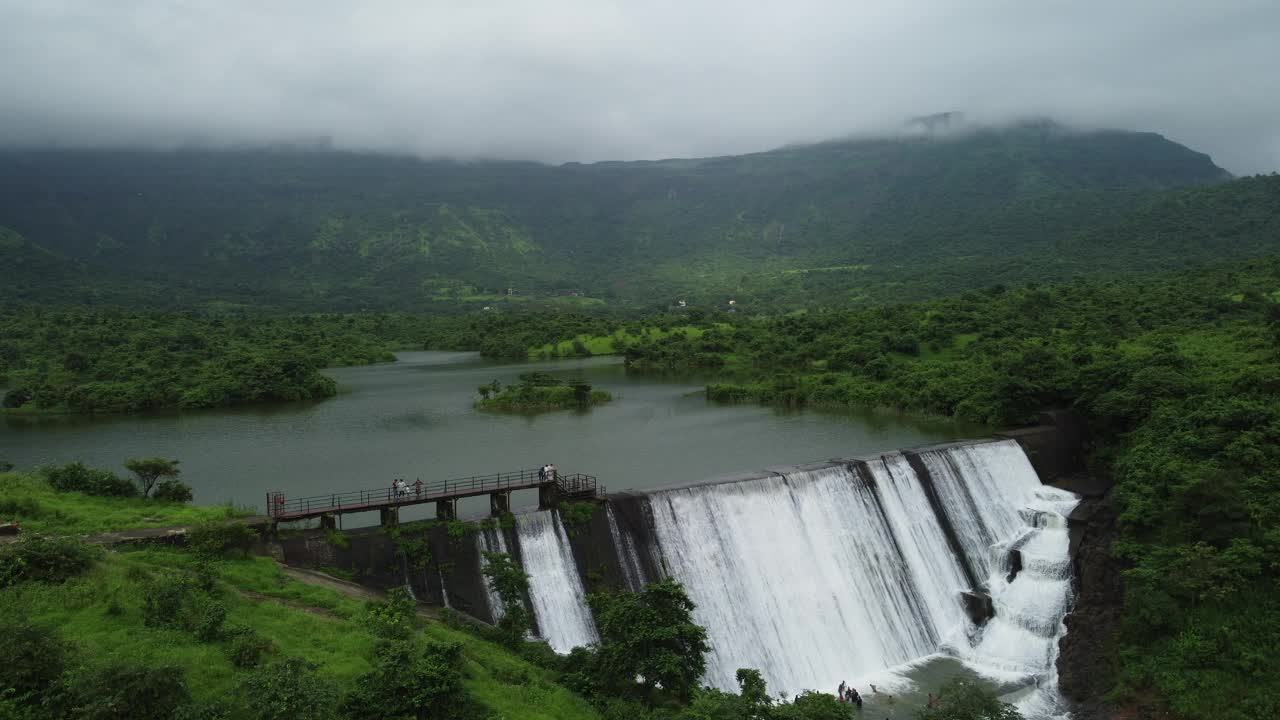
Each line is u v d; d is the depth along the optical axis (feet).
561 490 219.82
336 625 157.07
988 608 250.16
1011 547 267.80
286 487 296.92
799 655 221.46
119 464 344.90
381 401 539.70
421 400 543.80
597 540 212.84
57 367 591.78
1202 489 232.73
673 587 174.91
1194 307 547.49
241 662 136.05
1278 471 243.81
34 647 120.06
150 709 116.78
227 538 175.22
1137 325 526.98
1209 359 369.30
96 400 495.82
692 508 226.58
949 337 580.71
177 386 529.86
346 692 134.51
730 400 533.14
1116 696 202.18
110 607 143.33
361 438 401.29
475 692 147.74
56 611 140.36
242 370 549.54
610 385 623.36
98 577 152.05
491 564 189.47
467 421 456.04
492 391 574.97
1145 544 241.35
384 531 194.08
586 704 159.33
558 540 208.54
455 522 200.44
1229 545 223.92
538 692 157.38
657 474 320.09
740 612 220.84
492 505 217.15
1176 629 211.00
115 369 577.84
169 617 144.46
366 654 148.36
